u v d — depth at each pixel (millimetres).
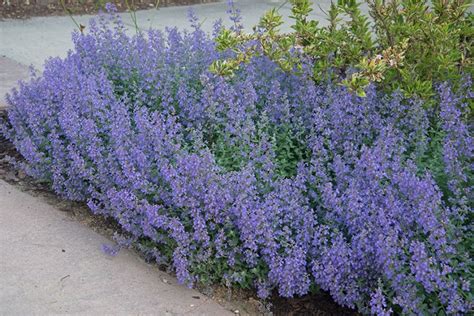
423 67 4785
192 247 3688
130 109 5035
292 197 3783
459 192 3635
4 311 3533
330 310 3723
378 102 4781
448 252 3246
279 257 3512
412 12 4887
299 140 4418
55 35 9039
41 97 5004
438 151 4145
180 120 4734
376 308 3141
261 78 5031
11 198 4715
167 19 10148
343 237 3631
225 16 10477
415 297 3225
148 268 4016
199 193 3711
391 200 3469
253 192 3713
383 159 3791
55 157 4539
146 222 3826
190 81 5152
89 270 3936
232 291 3854
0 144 5531
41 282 3791
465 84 4613
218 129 4512
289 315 3703
